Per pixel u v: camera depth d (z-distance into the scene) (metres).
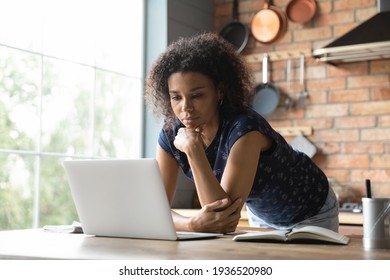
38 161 4.81
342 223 4.64
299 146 5.60
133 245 2.02
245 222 4.90
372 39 4.87
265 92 5.81
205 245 2.02
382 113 5.29
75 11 5.43
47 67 5.32
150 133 5.71
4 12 5.49
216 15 6.17
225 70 2.65
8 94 6.61
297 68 5.72
